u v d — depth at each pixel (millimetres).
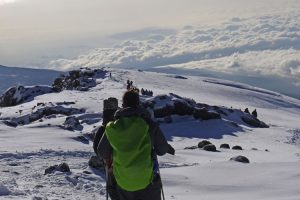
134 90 5707
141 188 5461
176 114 49812
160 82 117938
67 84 94250
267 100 134000
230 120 57500
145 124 5488
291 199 10070
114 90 78438
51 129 33812
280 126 65625
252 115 63031
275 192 11055
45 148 21312
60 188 11523
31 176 13219
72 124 41000
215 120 50000
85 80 91688
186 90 111938
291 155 29594
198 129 46656
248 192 11312
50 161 17250
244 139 44062
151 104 49438
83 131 36219
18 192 10242
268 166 14852
